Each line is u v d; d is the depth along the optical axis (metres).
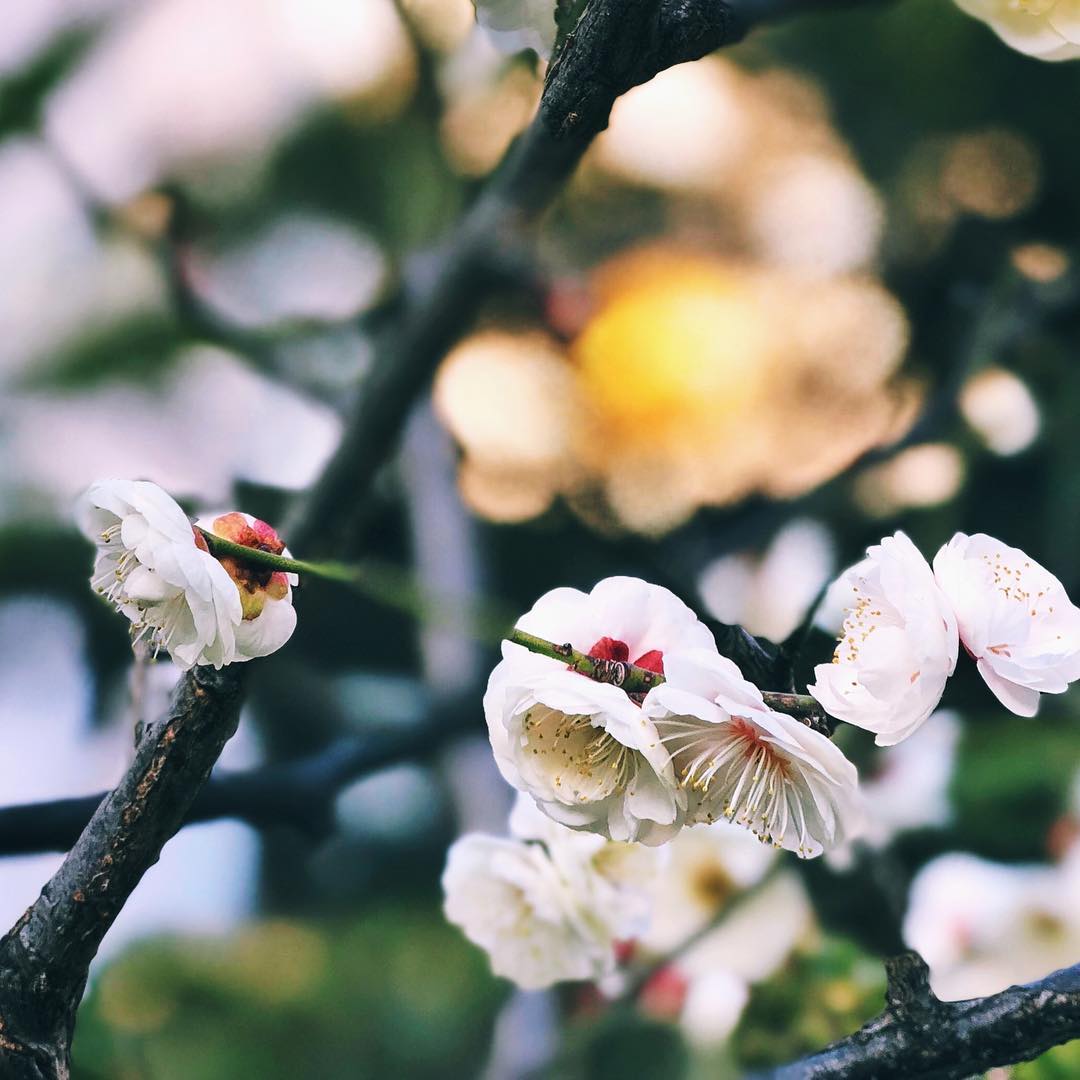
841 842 0.48
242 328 0.92
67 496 0.92
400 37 0.83
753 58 1.06
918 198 1.08
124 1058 0.66
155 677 0.56
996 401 0.93
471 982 1.00
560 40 0.51
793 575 0.90
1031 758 0.79
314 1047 0.96
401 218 0.88
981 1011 0.50
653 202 1.07
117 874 0.49
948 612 0.48
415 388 0.65
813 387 1.07
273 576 0.48
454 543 0.91
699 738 0.48
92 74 0.90
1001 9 0.57
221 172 0.91
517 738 0.48
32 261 0.91
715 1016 0.65
